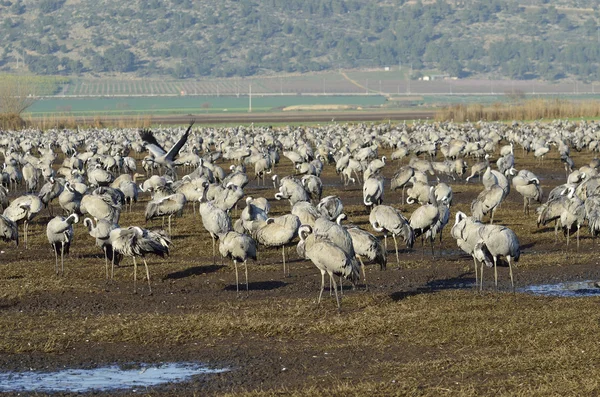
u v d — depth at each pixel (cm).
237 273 3195
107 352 2470
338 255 2797
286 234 3338
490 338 2489
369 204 4366
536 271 3475
